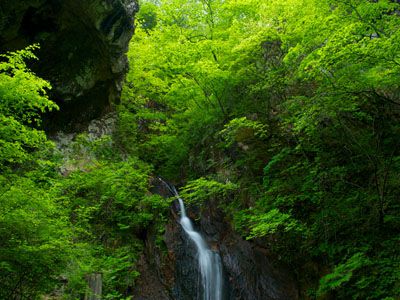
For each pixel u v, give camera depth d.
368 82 8.27
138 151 17.27
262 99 13.48
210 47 12.58
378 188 8.41
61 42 11.65
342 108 8.59
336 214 8.98
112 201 12.83
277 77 11.76
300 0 10.71
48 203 6.48
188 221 14.43
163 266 12.32
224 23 14.66
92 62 13.07
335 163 10.09
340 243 8.73
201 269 12.75
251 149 12.74
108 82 14.73
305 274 9.77
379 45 6.61
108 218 12.45
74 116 14.41
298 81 11.78
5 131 6.36
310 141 10.60
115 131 16.73
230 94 14.02
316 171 9.52
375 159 9.36
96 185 12.52
